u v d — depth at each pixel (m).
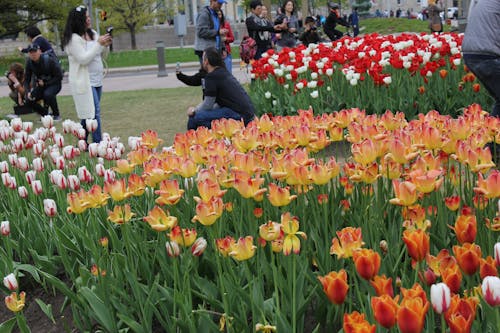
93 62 8.45
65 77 24.95
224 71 7.63
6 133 4.97
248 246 2.32
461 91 8.12
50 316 3.36
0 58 35.09
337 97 8.40
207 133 3.60
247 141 3.23
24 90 12.02
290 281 2.61
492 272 1.98
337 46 10.28
